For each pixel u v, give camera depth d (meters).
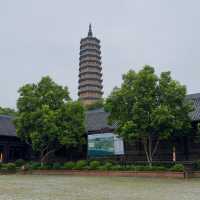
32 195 14.57
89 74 85.00
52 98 36.03
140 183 21.25
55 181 23.67
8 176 30.94
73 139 35.03
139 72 29.41
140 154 35.69
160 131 28.73
